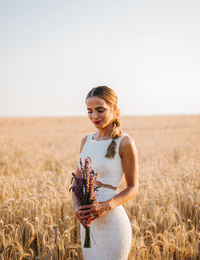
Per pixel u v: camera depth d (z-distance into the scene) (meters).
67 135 29.88
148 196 5.25
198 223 4.34
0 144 19.45
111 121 2.23
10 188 5.45
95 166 2.14
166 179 6.05
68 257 3.51
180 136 23.09
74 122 63.03
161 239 3.72
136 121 57.44
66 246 3.49
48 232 3.94
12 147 17.17
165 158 10.83
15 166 10.19
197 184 6.01
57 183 6.11
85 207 1.94
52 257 3.37
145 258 3.41
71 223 3.94
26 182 6.48
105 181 2.11
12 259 3.34
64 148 16.91
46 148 17.12
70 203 4.61
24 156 13.80
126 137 2.12
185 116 74.81
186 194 5.10
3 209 4.36
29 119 69.44
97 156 2.14
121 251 2.07
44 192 5.00
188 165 8.19
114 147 2.07
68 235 3.47
